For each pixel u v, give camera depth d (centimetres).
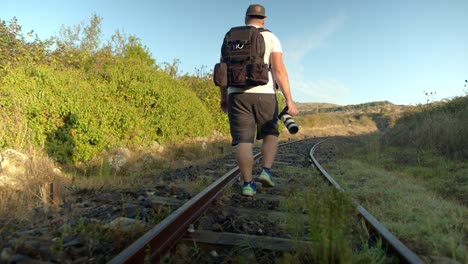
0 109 689
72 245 281
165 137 1206
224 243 310
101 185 570
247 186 466
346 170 883
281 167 928
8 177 523
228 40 434
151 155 989
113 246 286
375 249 288
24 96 733
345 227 258
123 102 1038
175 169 854
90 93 921
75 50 1569
